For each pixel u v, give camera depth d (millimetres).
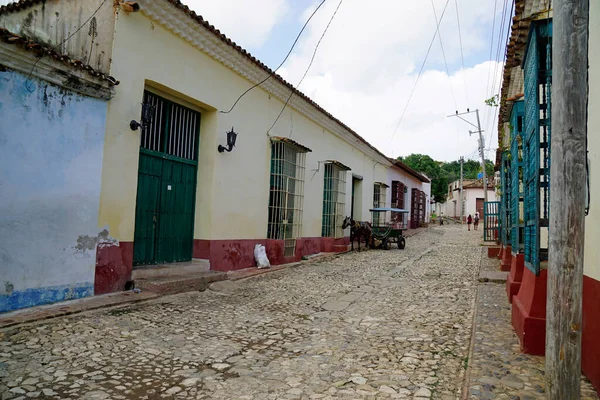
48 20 7250
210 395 3453
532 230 4793
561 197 2721
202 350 4527
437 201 44375
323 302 7141
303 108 12539
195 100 8156
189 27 7582
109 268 6309
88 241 5961
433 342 4957
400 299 7430
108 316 5371
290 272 10258
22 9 7738
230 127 9203
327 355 4504
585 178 2709
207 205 8648
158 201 7758
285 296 7504
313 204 13922
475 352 4469
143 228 7434
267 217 10898
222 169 8953
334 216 15336
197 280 7527
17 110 5043
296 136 12484
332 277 9727
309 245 13648
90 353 4184
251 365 4168
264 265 10188
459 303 7039
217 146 8750
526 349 4406
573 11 2738
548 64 4234
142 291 6602
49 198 5422
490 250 13445
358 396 3471
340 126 15281
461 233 26297
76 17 6816
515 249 7164
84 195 5895
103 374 3738
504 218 10398
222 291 7570
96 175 6074
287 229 11914
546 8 5168
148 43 7023
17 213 5055
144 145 7438
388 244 17891
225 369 4035
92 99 6020
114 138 6383
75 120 5762
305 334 5301
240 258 9664
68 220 5672
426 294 7836
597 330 3451
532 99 4566
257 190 10383
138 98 6828
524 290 5152
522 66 5281
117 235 6449
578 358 2652
